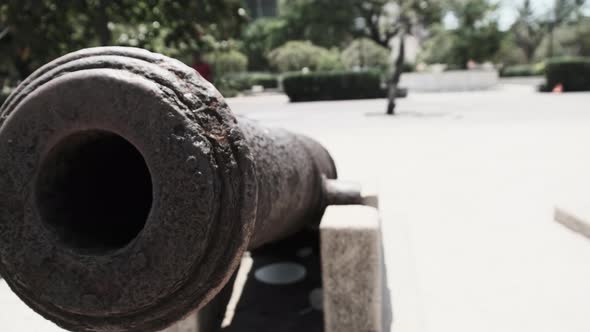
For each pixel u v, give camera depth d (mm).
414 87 30812
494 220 4051
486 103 17828
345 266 2062
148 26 6629
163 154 1252
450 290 2709
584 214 3666
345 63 32562
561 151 7281
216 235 1310
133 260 1273
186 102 1286
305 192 2318
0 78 10383
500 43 37250
